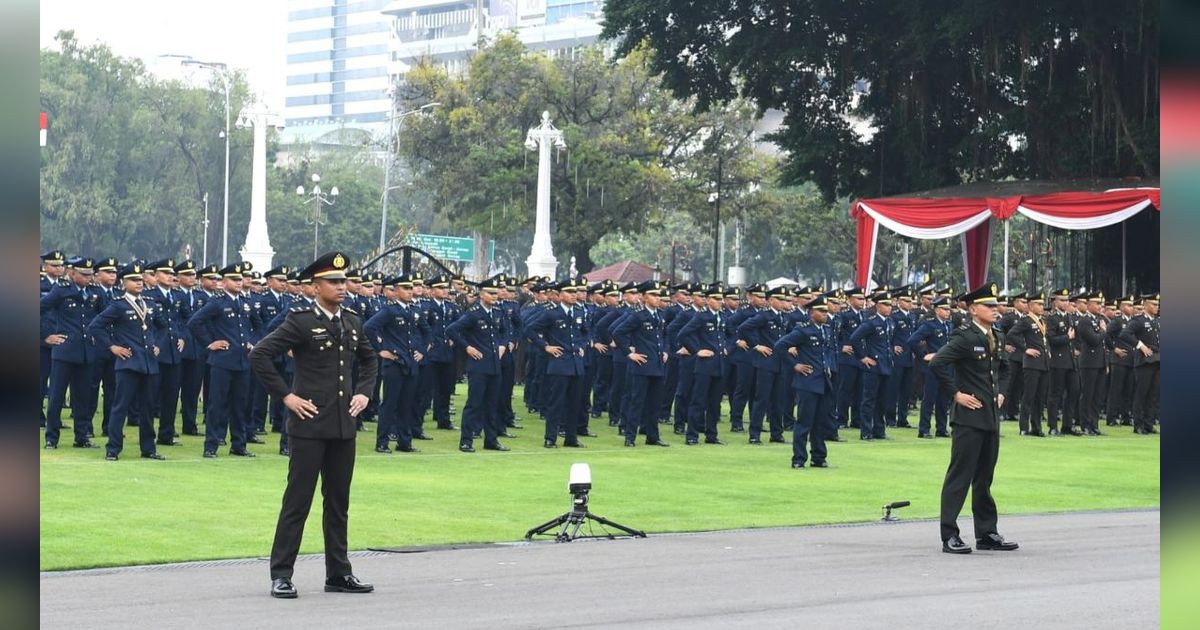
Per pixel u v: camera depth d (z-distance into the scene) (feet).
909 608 31.89
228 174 300.20
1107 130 135.85
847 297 88.89
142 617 30.71
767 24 151.33
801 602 32.83
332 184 337.31
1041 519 50.88
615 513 51.24
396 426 73.15
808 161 155.43
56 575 36.60
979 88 144.46
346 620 30.45
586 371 83.66
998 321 92.84
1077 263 152.15
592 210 209.46
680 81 161.27
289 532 34.19
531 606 32.30
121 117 305.53
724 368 81.92
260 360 34.22
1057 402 93.40
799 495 57.52
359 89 655.76
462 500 53.83
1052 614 31.04
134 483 55.62
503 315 85.56
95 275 69.87
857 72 150.92
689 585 35.47
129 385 63.67
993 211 119.96
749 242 274.36
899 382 94.53
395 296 71.97
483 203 218.59
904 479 64.03
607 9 156.46
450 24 603.26
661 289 81.46
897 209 125.29
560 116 221.46
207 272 68.69
